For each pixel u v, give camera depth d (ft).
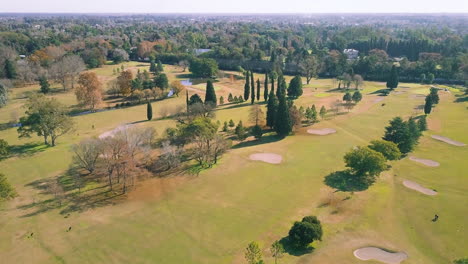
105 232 154.30
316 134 286.46
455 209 169.48
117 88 437.99
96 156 210.79
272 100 295.69
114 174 206.49
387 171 213.05
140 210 172.65
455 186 192.85
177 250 141.08
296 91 417.08
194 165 224.94
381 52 642.22
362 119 325.83
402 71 531.09
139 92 403.75
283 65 636.48
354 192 186.80
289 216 164.86
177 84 434.30
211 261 134.21
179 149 234.58
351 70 548.72
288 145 261.24
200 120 229.86
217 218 164.14
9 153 242.17
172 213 169.27
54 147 259.19
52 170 219.20
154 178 208.03
